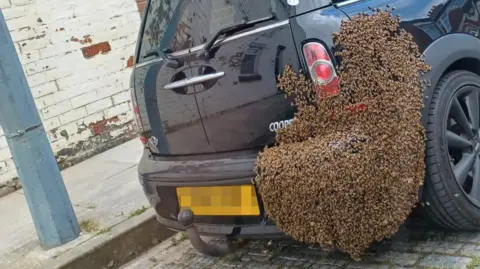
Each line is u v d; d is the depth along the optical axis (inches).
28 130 155.6
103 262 157.9
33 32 234.4
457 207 115.9
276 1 108.3
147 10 144.6
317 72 104.1
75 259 152.9
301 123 106.7
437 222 120.8
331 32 105.0
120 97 264.1
